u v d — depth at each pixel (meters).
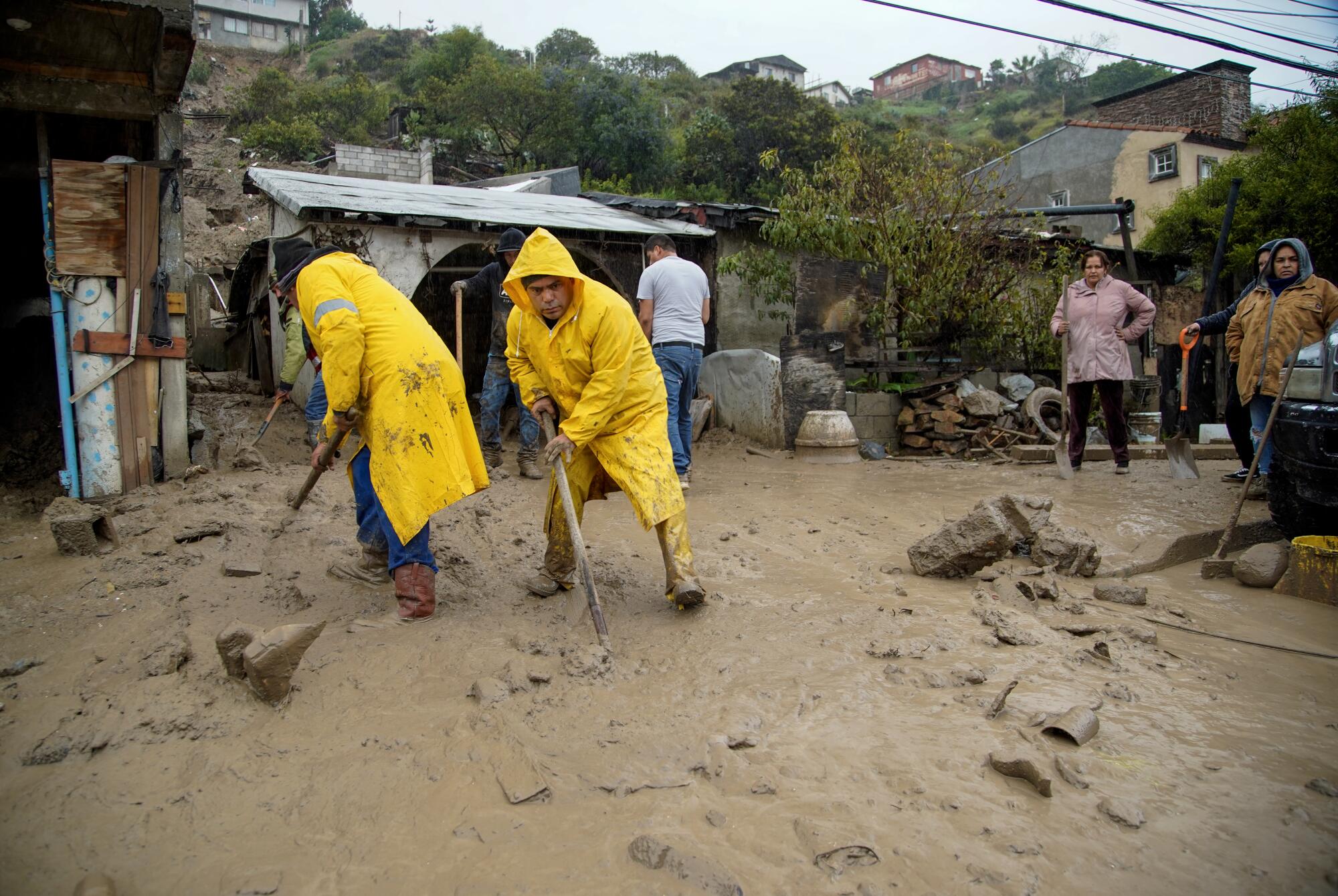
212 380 11.73
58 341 5.81
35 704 3.07
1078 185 27.84
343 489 6.00
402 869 2.14
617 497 6.38
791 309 11.23
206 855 2.21
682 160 34.91
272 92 40.03
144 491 5.88
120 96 6.16
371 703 2.99
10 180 7.83
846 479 7.58
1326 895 2.01
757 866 2.12
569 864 2.14
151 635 3.63
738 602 4.05
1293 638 3.75
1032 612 3.97
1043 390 9.96
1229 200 8.73
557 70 35.59
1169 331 16.38
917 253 10.45
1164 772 2.55
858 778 2.51
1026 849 2.17
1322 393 4.85
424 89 38.75
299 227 8.75
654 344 6.69
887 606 3.98
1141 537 5.33
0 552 4.84
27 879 2.14
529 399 3.99
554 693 3.03
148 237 5.96
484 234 9.18
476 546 4.94
